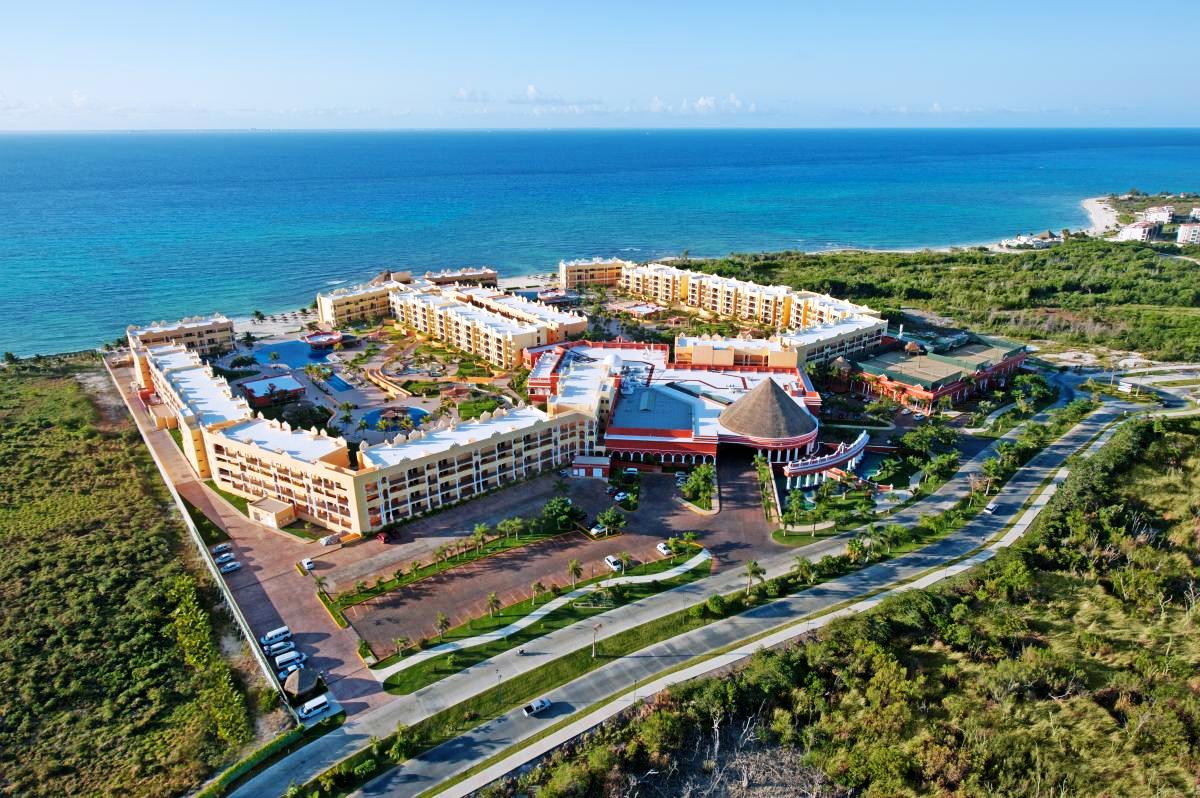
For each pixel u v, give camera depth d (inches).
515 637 4611.2
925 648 4643.2
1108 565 5447.8
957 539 5762.8
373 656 4429.1
